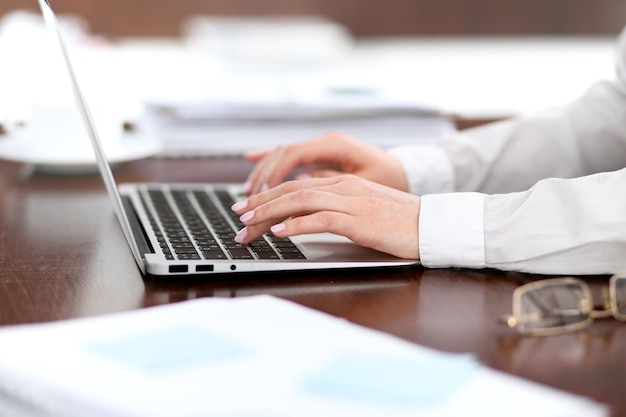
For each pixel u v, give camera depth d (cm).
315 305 89
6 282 95
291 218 103
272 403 59
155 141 175
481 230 102
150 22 391
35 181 154
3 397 63
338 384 62
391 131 178
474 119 200
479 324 85
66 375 63
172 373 63
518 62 408
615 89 145
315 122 178
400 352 68
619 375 73
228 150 178
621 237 98
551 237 100
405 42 425
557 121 146
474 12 419
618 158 144
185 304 79
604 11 422
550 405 60
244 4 404
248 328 73
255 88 209
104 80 164
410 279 99
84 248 111
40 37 168
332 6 415
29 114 162
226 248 103
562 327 84
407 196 106
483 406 60
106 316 78
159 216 120
